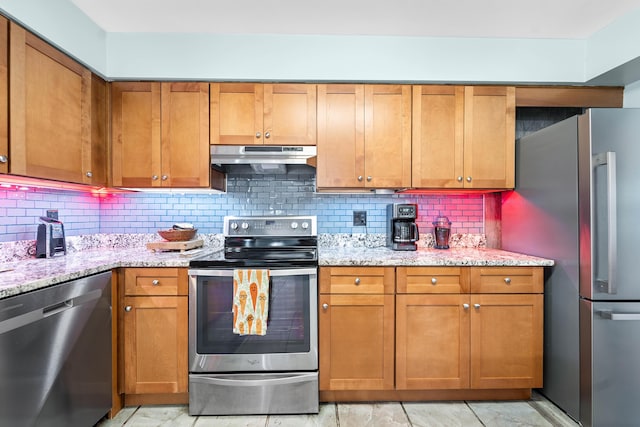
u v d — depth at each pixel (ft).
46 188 6.40
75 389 4.63
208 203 8.10
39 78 5.00
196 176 6.67
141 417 5.67
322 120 6.73
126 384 5.79
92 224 7.71
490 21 6.16
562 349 5.70
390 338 5.97
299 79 6.64
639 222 5.02
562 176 5.66
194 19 6.09
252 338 5.82
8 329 3.56
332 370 5.95
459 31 6.51
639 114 5.08
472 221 8.21
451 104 6.80
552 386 5.96
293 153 6.70
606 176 4.97
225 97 6.68
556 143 5.79
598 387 5.10
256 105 6.68
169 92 6.64
